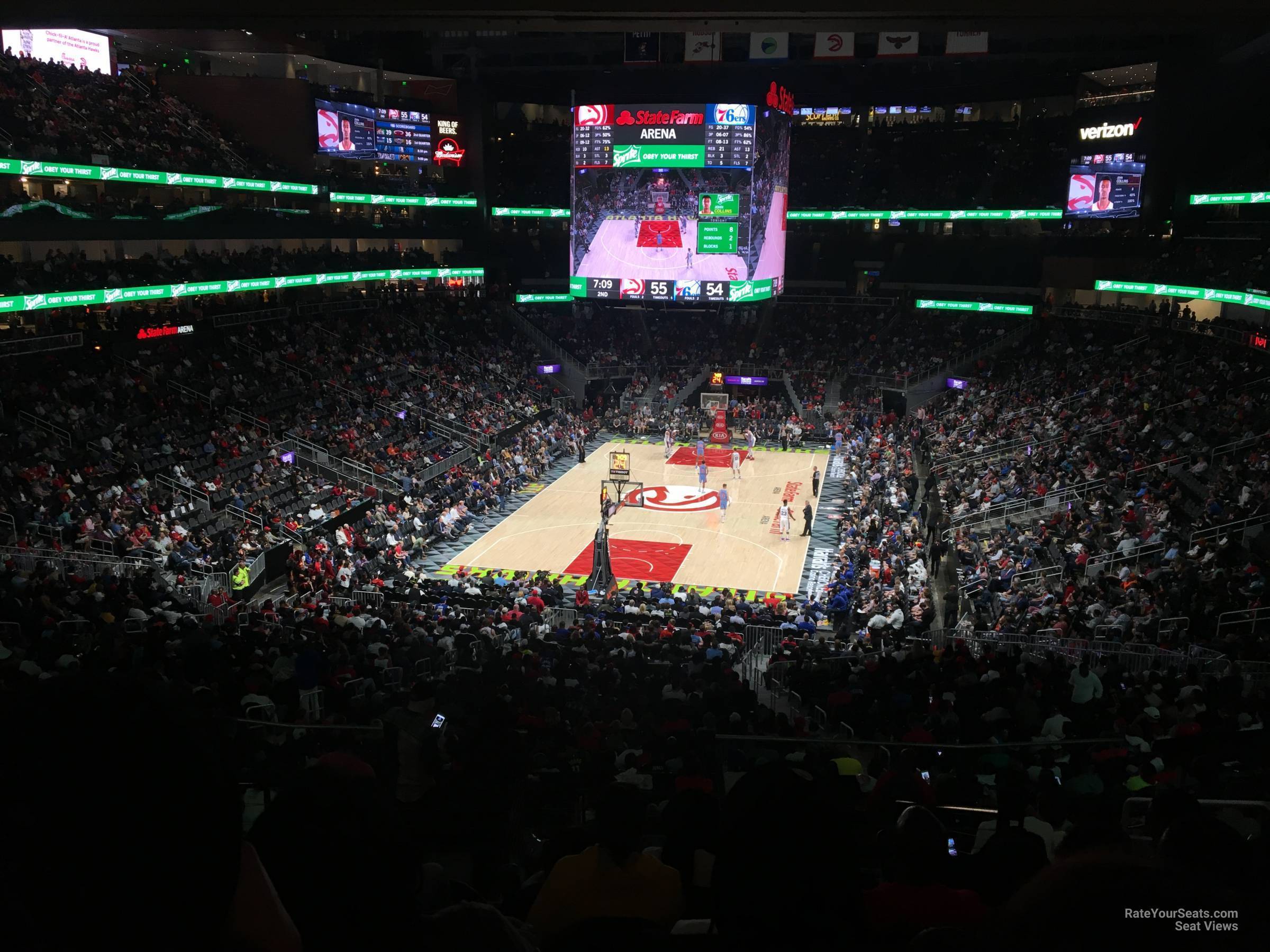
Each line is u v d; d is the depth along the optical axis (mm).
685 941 2393
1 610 16156
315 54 49438
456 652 17500
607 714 14055
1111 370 42562
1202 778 8461
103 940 1157
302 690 14125
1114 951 1108
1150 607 21016
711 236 45844
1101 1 19250
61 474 27016
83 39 41625
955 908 3230
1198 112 45938
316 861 1858
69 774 1160
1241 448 29375
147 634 15453
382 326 48656
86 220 34500
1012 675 14328
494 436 43250
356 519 32250
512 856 7652
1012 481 33156
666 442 47562
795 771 2221
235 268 40531
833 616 26328
